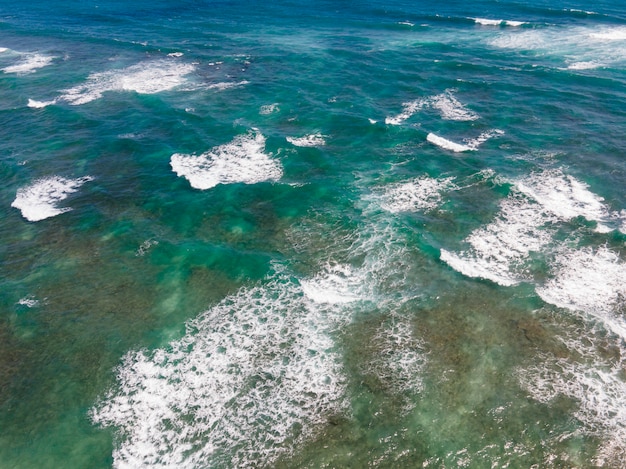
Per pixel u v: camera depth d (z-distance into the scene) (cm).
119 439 1834
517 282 2473
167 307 2384
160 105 4469
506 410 1888
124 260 2677
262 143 3800
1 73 5369
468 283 2478
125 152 3700
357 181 3341
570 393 1942
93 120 4209
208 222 2962
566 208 2989
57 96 4731
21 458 1775
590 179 3253
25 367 2102
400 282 2500
